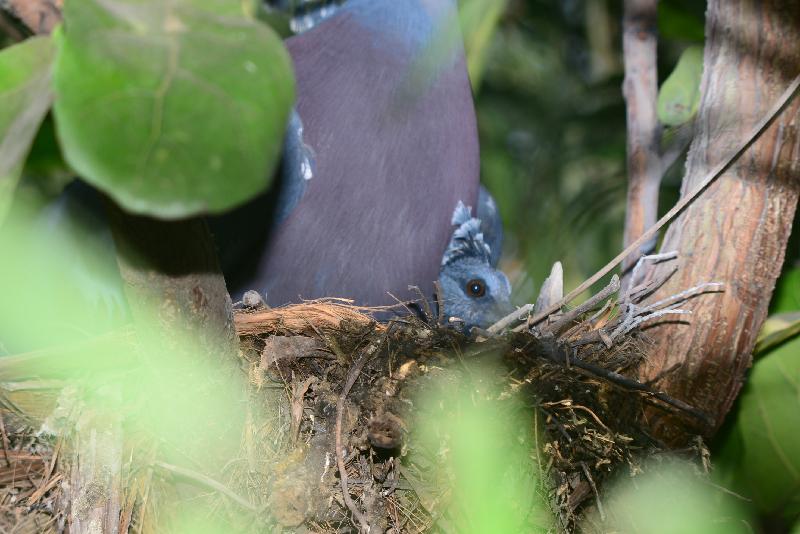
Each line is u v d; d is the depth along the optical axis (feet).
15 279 15.29
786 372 14.88
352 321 13.37
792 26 13.99
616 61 28.48
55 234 15.12
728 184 13.94
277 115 5.55
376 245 15.34
